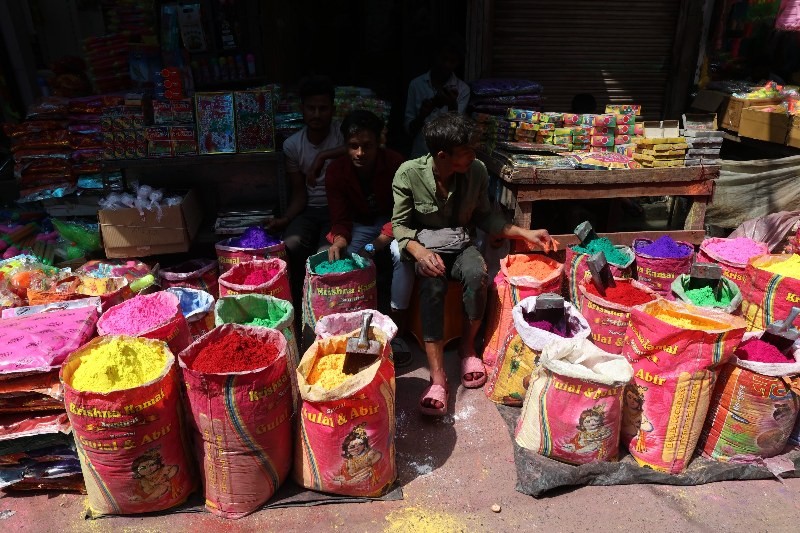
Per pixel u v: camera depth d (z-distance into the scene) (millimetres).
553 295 2531
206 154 3479
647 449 2266
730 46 5094
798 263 2787
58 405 2090
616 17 4746
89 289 2744
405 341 3240
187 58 4195
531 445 2332
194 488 2166
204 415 1936
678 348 2129
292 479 2217
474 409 2678
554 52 4770
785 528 2055
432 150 2602
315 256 2926
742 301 2662
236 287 2627
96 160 3744
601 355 2240
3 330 2205
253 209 3684
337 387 1959
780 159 4215
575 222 4125
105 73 4133
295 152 3551
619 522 2078
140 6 4289
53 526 2053
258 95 3465
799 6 4391
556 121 3730
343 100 4031
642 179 3484
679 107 5074
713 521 2082
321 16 5016
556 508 2139
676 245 3203
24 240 3631
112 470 1946
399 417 2623
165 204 3285
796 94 4605
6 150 4711
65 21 5145
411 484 2244
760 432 2221
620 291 2660
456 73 4902
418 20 5121
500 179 3709
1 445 2020
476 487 2232
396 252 3053
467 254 2791
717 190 4422
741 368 2174
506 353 2619
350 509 2121
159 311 2365
